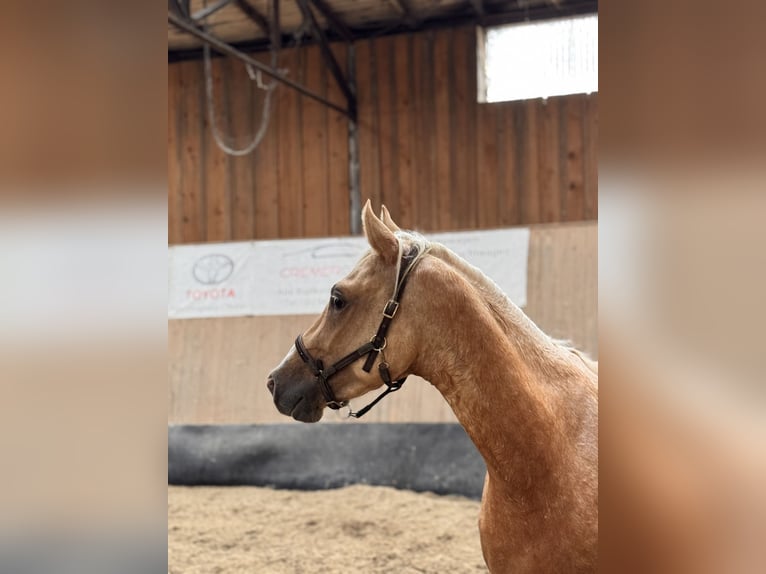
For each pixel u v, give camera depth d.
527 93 7.55
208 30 8.05
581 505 1.58
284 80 6.91
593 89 7.30
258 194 8.39
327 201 8.15
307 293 6.02
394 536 4.23
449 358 1.73
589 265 5.39
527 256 5.52
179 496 5.33
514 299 5.45
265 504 5.03
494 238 5.59
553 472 1.62
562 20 7.43
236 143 8.48
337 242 6.04
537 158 7.44
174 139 8.66
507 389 1.66
